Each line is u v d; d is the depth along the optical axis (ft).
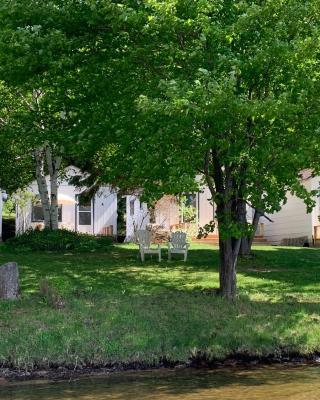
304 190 35.60
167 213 99.14
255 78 35.60
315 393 25.34
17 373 28.45
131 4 35.68
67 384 26.99
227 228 36.76
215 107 30.53
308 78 34.60
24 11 37.50
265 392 25.57
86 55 39.45
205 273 51.39
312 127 34.47
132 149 38.93
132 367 29.84
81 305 35.91
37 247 67.67
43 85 42.55
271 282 47.57
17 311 34.60
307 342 32.42
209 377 28.30
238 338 32.14
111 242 76.54
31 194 98.53
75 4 37.68
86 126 42.06
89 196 87.81
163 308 36.19
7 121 70.64
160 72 37.78
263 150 33.63
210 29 33.06
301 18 35.22
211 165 39.52
